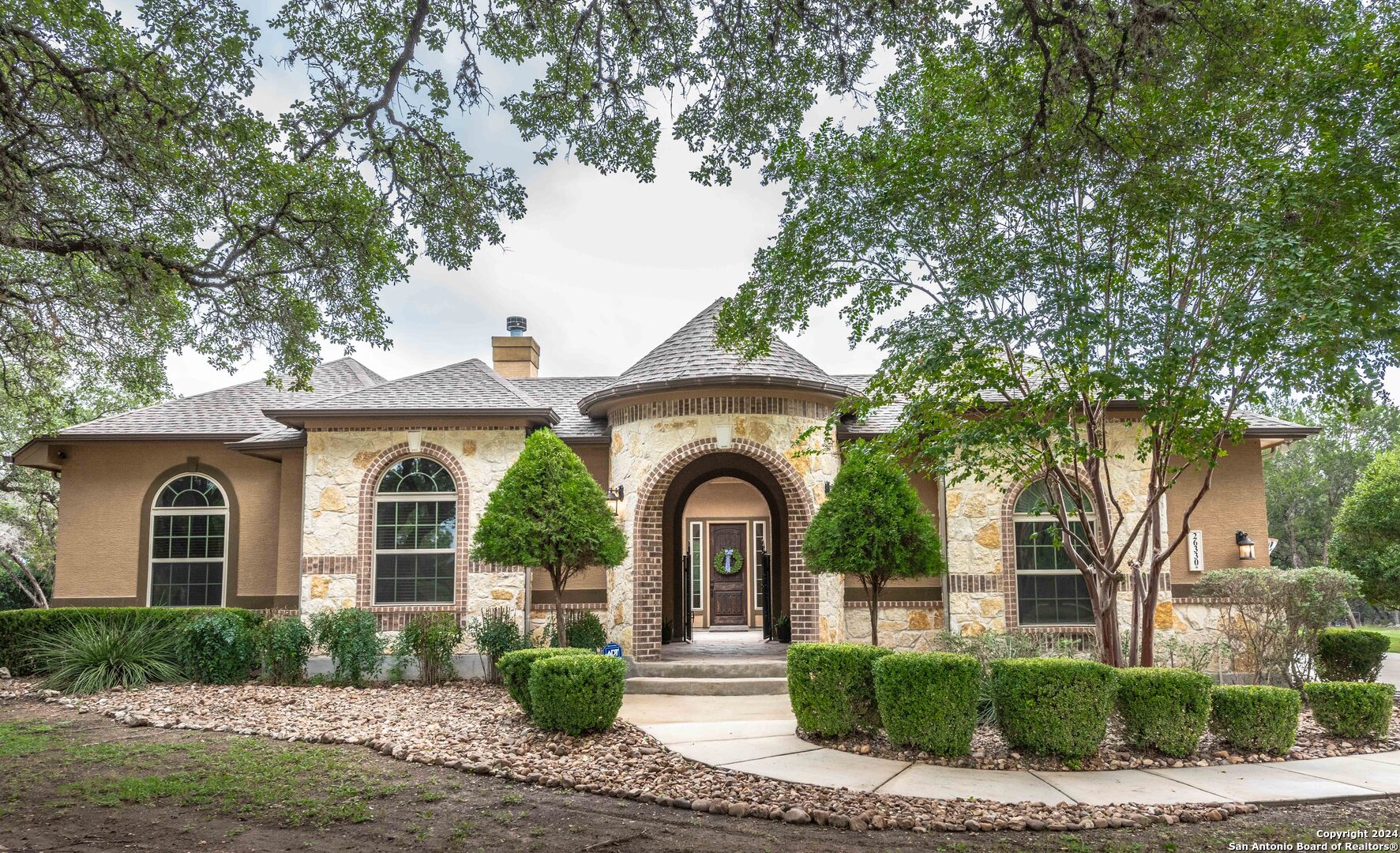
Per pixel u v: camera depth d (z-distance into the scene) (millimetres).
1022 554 14469
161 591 16094
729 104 8242
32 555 27234
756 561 22562
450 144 8508
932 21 7469
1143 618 9664
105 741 9070
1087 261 7723
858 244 8859
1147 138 7793
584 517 12844
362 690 12797
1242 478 14867
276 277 10125
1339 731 9211
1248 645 12477
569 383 19969
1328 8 7258
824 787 7059
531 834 5938
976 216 8414
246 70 7828
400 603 14586
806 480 14086
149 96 7906
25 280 10375
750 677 13273
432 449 14883
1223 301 7965
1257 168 7551
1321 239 6691
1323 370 6805
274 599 16016
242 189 9203
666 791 6953
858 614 14859
